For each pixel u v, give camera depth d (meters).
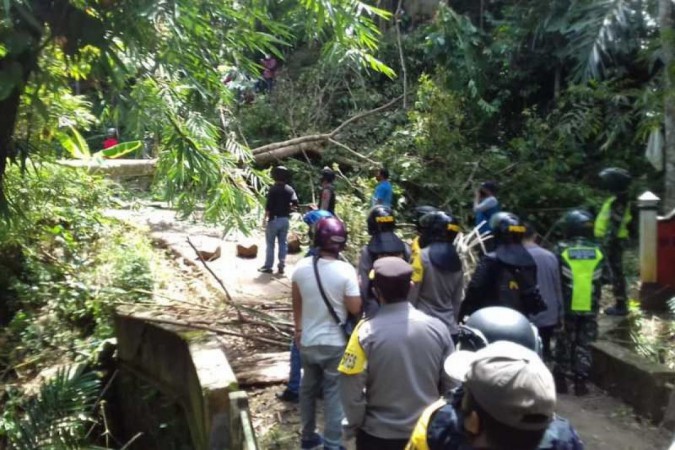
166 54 6.78
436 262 5.28
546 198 15.01
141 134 7.94
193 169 8.52
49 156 10.16
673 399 5.84
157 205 14.31
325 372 5.11
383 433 3.63
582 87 15.36
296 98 17.66
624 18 12.93
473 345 3.12
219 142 12.87
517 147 15.94
